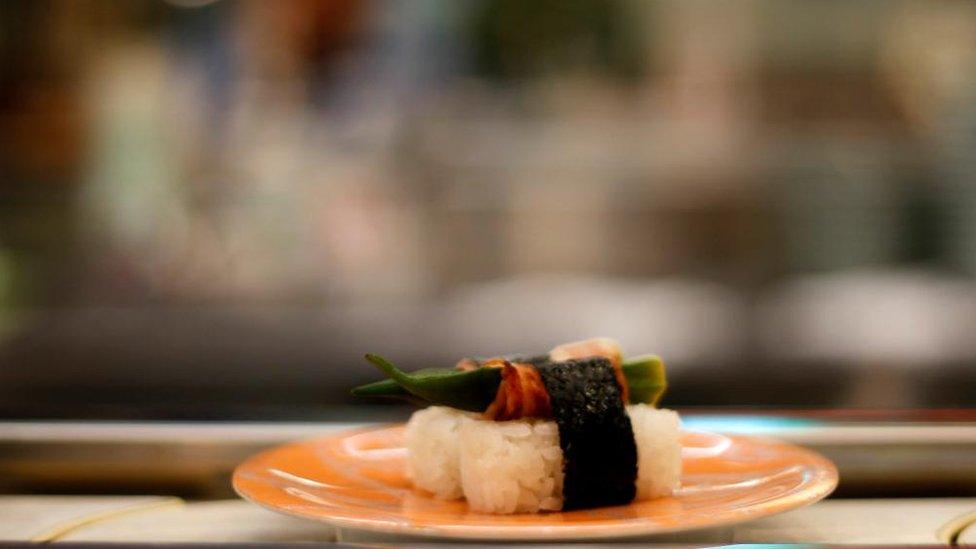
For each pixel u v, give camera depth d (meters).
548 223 2.88
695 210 2.88
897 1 2.74
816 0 2.76
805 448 0.73
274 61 2.75
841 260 2.87
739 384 2.47
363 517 0.57
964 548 0.49
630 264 2.90
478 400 0.71
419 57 2.75
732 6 2.77
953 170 2.82
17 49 2.79
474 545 0.54
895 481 0.71
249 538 0.63
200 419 0.86
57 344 2.61
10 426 0.79
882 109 2.83
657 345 2.54
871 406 2.43
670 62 2.82
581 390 0.68
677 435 0.69
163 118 2.80
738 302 2.76
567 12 2.75
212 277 2.81
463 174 2.84
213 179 2.81
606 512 0.65
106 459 0.75
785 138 2.85
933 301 2.68
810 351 2.52
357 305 2.79
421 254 2.83
